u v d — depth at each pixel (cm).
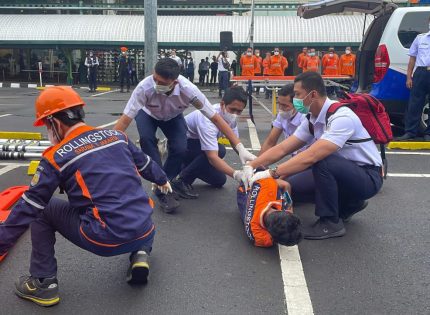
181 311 275
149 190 501
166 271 322
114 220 258
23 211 247
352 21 2373
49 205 276
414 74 684
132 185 271
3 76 2736
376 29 797
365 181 368
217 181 496
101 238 259
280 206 346
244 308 278
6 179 529
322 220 376
